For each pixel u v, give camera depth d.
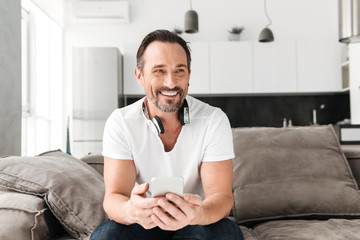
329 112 5.44
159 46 1.26
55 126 5.12
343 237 1.30
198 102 1.43
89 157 1.98
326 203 1.59
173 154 1.33
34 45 4.25
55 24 4.99
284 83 5.12
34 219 1.27
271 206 1.60
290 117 5.45
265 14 5.48
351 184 1.66
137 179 1.39
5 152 2.13
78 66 4.75
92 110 4.73
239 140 1.77
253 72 5.12
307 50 5.14
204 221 1.09
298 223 1.51
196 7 5.46
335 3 5.50
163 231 1.30
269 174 1.65
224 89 5.11
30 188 1.37
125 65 5.08
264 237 1.41
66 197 1.37
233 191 1.67
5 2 2.16
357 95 4.75
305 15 5.50
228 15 5.46
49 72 5.02
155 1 5.44
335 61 5.14
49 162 1.51
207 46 5.12
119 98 4.88
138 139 1.32
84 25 5.38
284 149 1.72
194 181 1.37
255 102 5.46
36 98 4.48
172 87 1.25
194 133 1.33
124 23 5.41
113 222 1.16
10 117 2.21
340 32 1.88
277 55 5.13
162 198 0.99
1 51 2.10
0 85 2.08
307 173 1.65
